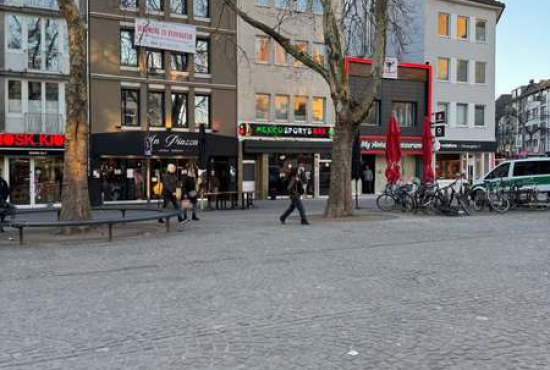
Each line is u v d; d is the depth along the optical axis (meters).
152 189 31.83
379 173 40.62
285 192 36.16
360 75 38.94
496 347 5.36
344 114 18.97
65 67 29.41
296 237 13.80
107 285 8.34
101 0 30.05
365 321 6.28
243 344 5.49
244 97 34.69
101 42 30.09
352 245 12.38
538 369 4.78
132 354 5.24
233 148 33.94
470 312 6.66
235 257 10.81
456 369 4.79
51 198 29.20
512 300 7.26
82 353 5.29
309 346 5.41
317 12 37.28
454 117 43.88
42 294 7.80
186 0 32.97
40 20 28.81
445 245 12.35
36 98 28.94
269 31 18.83
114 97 30.52
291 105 36.66
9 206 16.42
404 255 10.95
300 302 7.18
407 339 5.61
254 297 7.46
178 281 8.57
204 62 33.69
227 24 34.03
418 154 41.97
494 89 45.62
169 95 32.19
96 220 13.11
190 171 18.88
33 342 5.64
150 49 31.88
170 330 5.99
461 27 44.34
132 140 30.47
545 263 10.01
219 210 24.80
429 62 42.59
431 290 7.86
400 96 41.12
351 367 4.85
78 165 14.97
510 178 24.69
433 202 20.97
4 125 28.02
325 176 37.78
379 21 19.12
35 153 28.28
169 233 14.89
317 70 19.23
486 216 20.05
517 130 90.06
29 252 11.83
